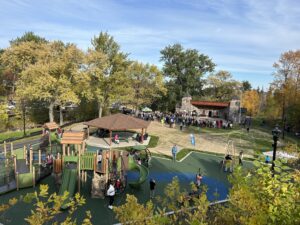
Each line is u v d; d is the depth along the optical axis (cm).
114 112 6197
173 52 8169
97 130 4216
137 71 6259
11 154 2569
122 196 2044
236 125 6106
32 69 4256
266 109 7050
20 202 1839
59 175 2164
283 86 5509
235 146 3881
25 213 1698
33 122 4959
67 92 4362
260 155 752
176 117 6322
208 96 8619
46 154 2661
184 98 7188
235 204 626
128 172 2594
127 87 5262
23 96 4122
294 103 5216
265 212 588
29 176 2117
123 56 5009
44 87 4131
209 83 8681
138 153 3164
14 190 2048
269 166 703
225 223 658
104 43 4956
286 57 5412
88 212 701
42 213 621
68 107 5931
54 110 5597
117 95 5041
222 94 8644
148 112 7225
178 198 812
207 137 4422
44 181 2278
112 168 2216
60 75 4406
